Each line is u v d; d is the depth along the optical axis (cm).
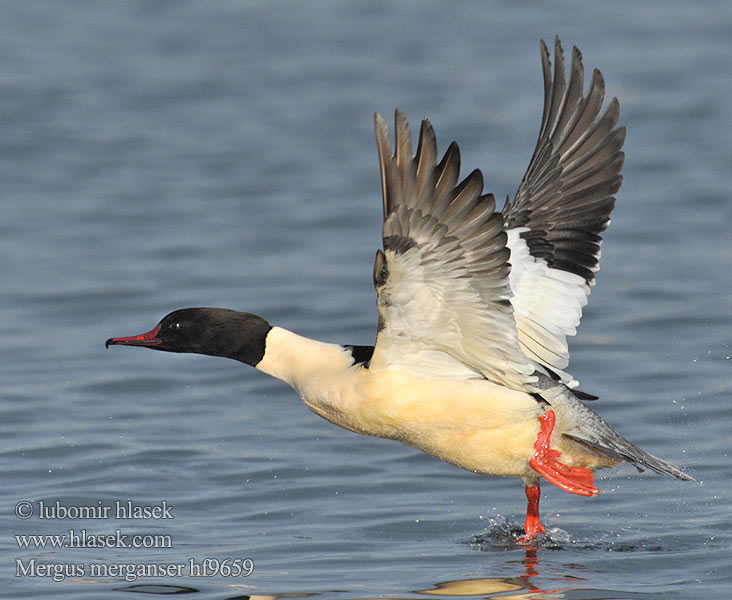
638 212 2184
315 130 2752
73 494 1108
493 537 994
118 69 3194
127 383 1479
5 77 3097
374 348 934
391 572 891
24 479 1156
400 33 3469
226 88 3058
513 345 870
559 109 1027
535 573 883
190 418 1359
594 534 998
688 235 2053
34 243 2084
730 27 3406
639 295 1770
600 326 1655
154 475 1170
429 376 922
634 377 1452
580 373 1477
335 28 3544
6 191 2383
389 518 1049
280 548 962
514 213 1033
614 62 3098
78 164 2553
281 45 3391
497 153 2478
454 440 946
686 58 3136
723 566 891
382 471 1195
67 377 1498
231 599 829
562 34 3366
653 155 2503
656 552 938
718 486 1119
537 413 935
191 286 1858
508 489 1142
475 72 3083
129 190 2391
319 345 994
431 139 773
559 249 1013
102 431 1306
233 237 2116
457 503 1097
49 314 1744
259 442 1280
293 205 2292
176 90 3039
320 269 1945
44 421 1340
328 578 877
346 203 2295
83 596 838
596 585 849
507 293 831
